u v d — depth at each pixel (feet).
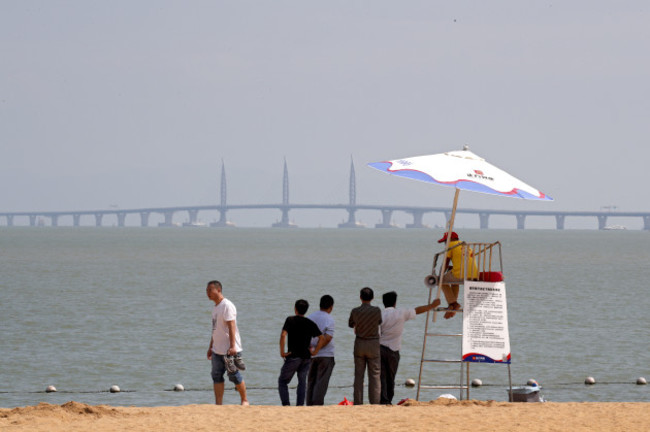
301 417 94.53
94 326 265.34
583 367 195.00
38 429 87.35
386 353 116.67
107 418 93.81
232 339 111.24
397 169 103.35
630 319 289.94
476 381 172.24
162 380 179.83
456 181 101.91
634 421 91.66
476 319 111.65
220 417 94.38
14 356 208.23
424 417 94.12
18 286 437.17
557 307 333.01
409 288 446.19
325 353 116.78
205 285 447.83
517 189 104.99
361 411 98.32
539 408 99.66
